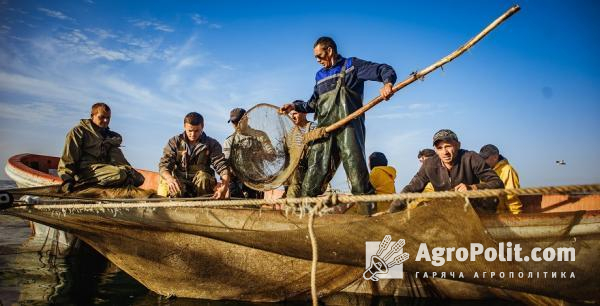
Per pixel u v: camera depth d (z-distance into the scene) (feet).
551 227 10.12
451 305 14.03
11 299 14.56
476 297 14.38
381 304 14.23
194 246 14.30
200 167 19.92
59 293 15.44
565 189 8.18
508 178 17.29
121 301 14.62
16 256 21.93
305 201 10.23
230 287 14.80
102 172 18.17
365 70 15.72
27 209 13.70
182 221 13.25
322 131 16.15
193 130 19.47
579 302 10.76
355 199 9.85
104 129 19.77
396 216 10.48
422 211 10.16
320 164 16.40
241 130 19.58
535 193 8.38
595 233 9.81
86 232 14.35
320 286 14.57
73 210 13.21
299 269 14.33
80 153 18.52
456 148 15.07
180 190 18.29
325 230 11.21
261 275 14.49
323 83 16.60
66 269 19.44
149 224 13.53
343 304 14.42
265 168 18.97
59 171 17.93
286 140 19.10
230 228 12.85
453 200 9.71
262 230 12.60
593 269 9.98
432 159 15.74
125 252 14.61
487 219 10.49
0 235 27.94
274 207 14.53
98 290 15.99
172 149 19.79
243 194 21.86
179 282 14.96
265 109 19.42
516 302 13.93
